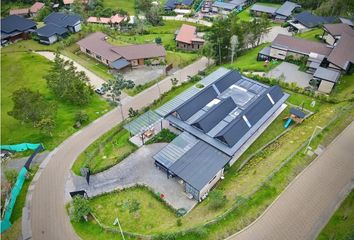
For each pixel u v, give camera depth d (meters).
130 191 48.16
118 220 43.06
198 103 61.06
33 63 88.88
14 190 48.12
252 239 37.03
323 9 117.25
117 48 89.69
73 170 53.19
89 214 44.12
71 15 112.25
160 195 46.59
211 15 138.38
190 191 46.31
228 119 58.25
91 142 59.56
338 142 50.28
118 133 61.50
